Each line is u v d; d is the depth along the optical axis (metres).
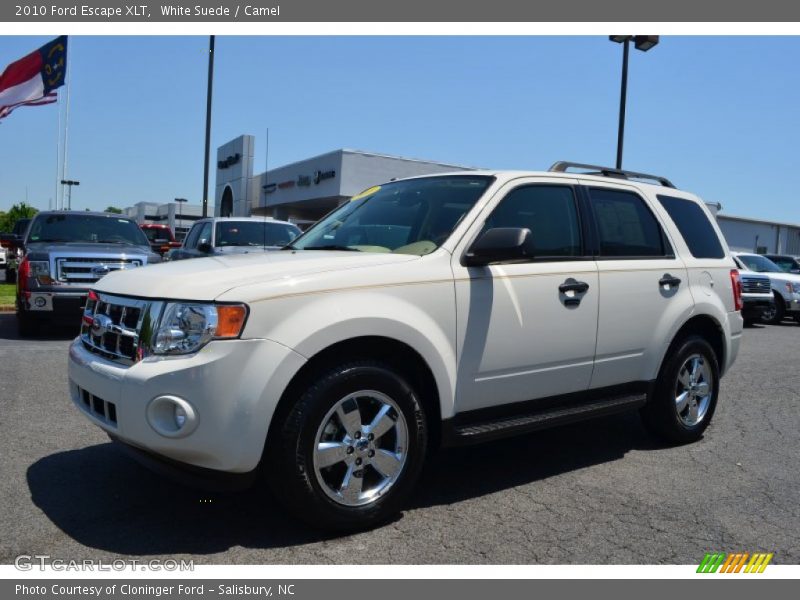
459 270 3.86
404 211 4.43
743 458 5.04
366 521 3.51
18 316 9.88
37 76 22.64
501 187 4.27
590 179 4.84
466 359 3.86
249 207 34.78
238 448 3.14
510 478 4.48
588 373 4.52
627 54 13.85
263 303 3.21
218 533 3.51
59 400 6.06
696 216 5.62
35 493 3.97
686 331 5.33
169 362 3.18
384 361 3.65
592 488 4.32
